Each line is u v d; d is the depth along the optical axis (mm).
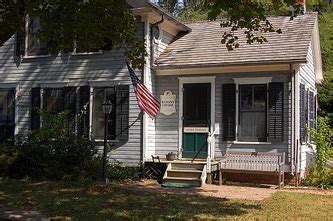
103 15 11625
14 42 19938
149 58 17453
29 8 11070
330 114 28203
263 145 16031
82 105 18281
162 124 17594
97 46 12227
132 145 17234
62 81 18766
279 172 14953
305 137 17281
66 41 11961
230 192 13625
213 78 16906
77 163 15891
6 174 16453
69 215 9820
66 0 11383
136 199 11852
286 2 9758
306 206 11070
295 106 15672
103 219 9430
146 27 17328
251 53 16625
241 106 16453
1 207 10688
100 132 17891
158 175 16531
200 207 10820
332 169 16547
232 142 16453
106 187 13805
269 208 10750
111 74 17812
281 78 15906
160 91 17703
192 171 15680
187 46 18547
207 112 16938
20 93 19672
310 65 19391
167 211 10281
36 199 11688
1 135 20000
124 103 17484
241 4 9734
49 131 16531
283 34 17562
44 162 15875
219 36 18719
